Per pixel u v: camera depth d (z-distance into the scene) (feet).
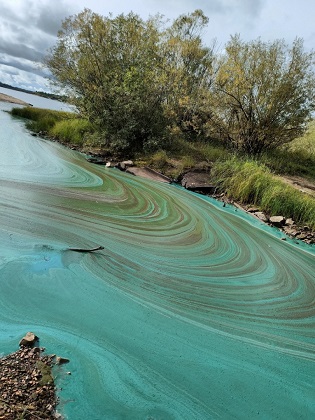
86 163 33.19
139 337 10.80
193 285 14.48
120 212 21.33
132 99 38.34
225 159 35.58
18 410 7.29
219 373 10.00
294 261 18.85
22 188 22.21
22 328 10.25
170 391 9.04
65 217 18.93
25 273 13.01
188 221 22.00
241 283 15.42
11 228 16.38
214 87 40.09
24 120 59.41
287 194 26.11
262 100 38.14
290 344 11.91
